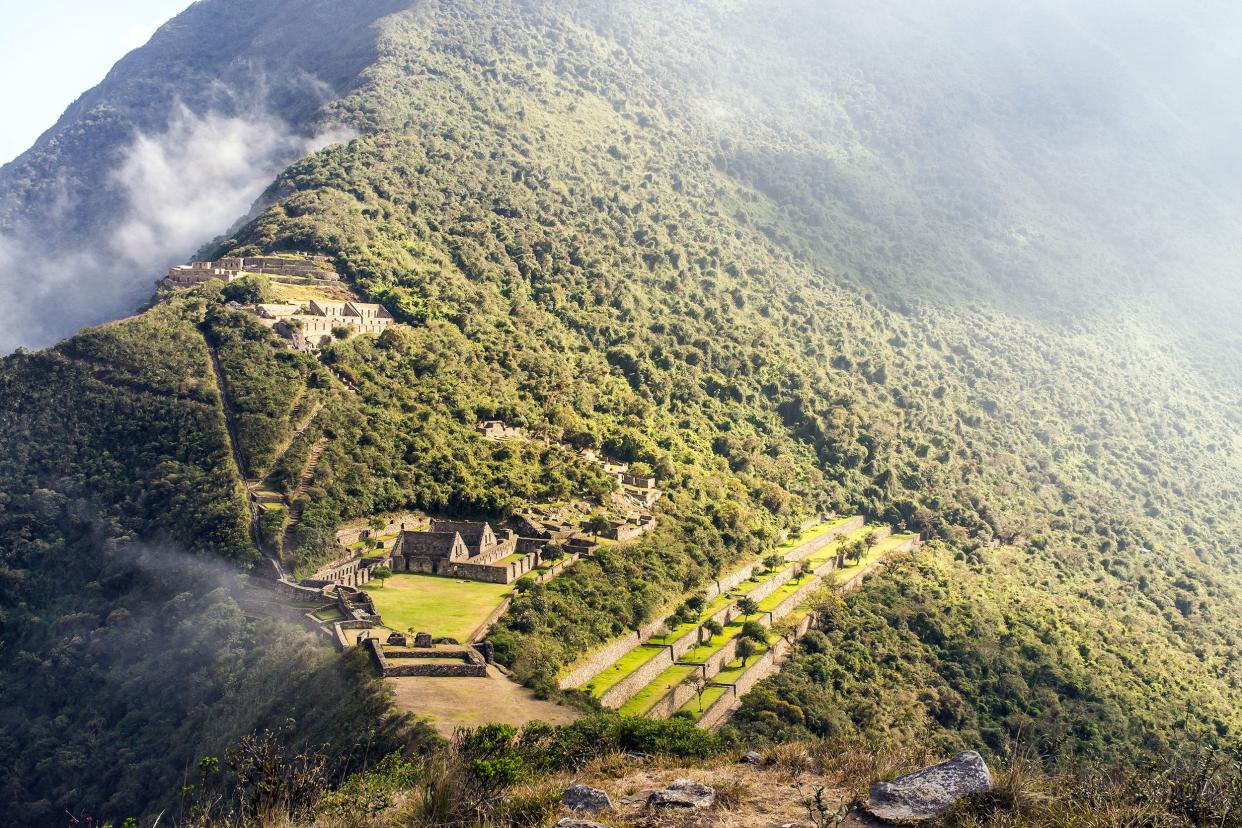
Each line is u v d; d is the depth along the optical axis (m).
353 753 69.94
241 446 139.12
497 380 183.00
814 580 158.00
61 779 98.00
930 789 27.88
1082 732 133.00
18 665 112.69
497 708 77.25
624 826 28.12
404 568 123.44
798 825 27.11
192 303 170.38
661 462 174.50
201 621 107.56
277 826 32.47
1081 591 197.50
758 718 108.81
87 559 125.88
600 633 112.25
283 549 119.38
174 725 97.75
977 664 145.12
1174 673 164.62
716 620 131.25
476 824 30.16
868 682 131.88
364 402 155.75
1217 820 25.33
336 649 91.69
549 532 137.00
